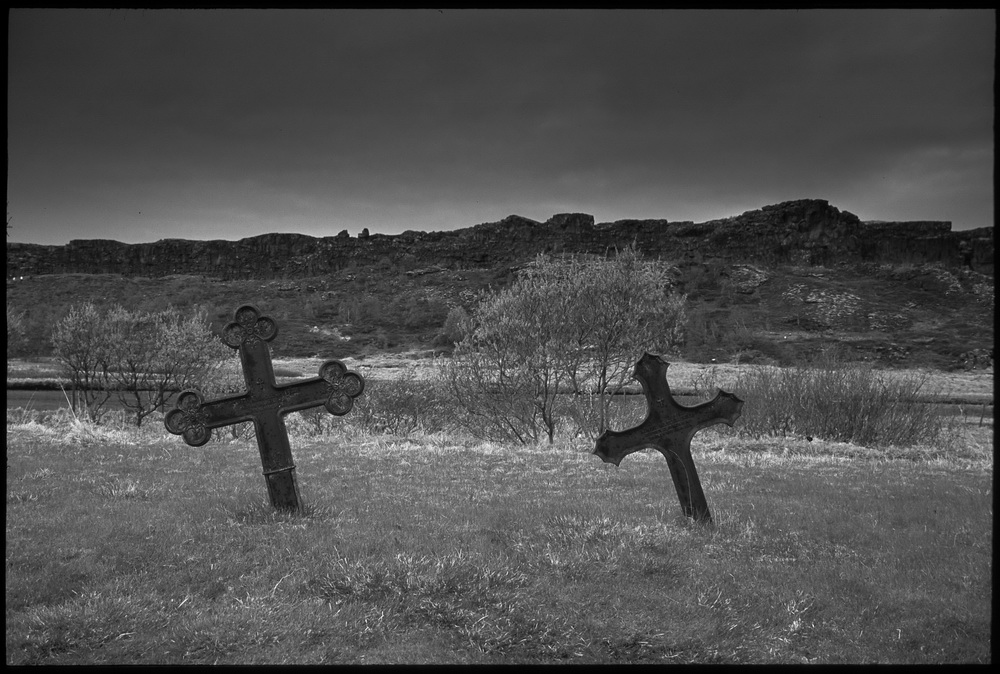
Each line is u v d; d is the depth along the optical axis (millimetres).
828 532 7938
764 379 21188
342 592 5781
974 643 5156
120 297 179750
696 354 103750
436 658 4805
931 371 83875
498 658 4852
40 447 13414
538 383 19688
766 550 7242
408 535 7301
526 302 19547
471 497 9602
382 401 20422
